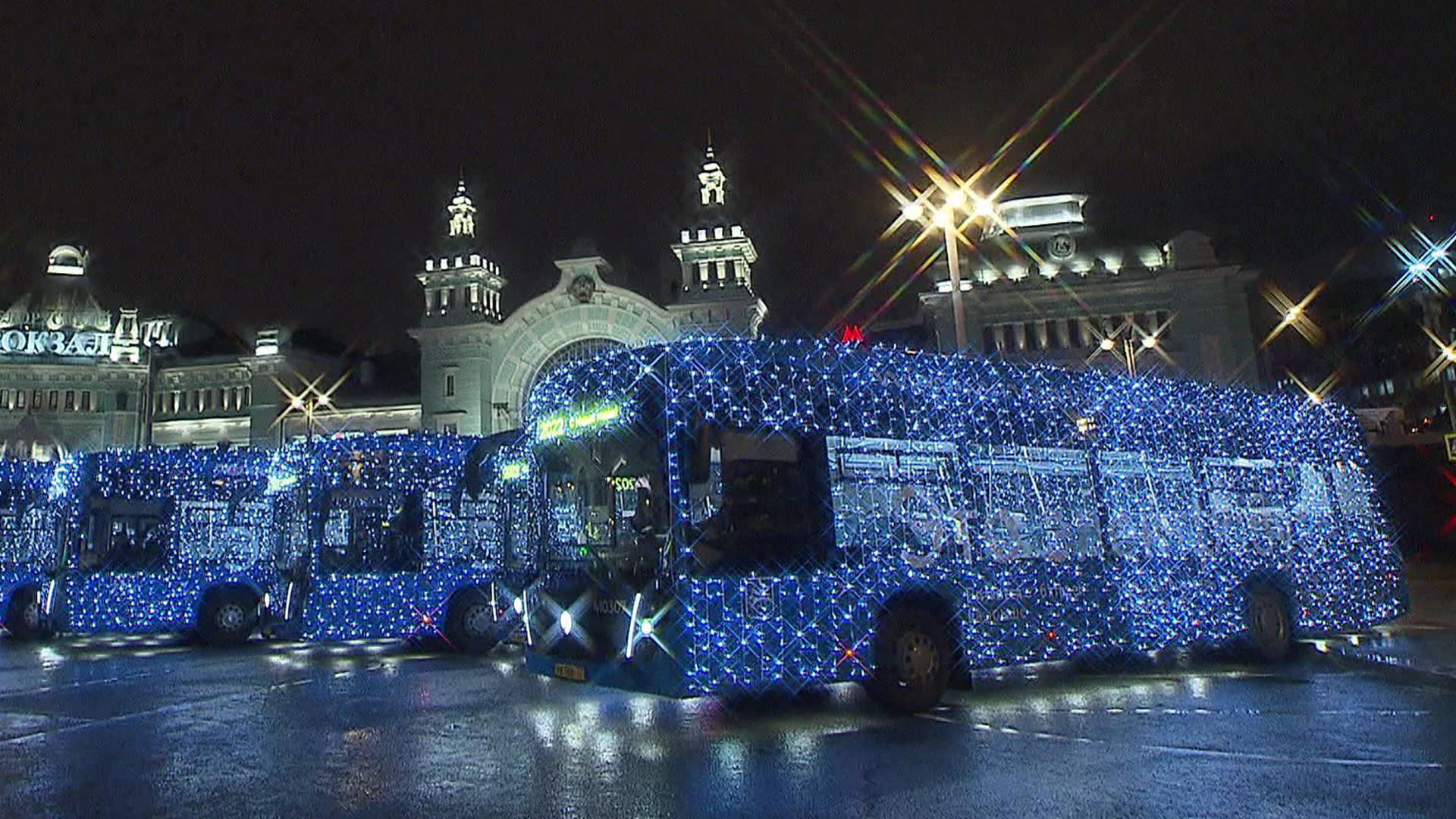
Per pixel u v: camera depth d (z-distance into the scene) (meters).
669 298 79.62
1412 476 37.66
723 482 9.70
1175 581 12.55
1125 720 9.53
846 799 6.91
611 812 6.74
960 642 10.59
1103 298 62.56
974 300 63.47
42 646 19.11
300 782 7.70
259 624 19.02
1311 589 13.85
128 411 77.81
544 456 11.27
